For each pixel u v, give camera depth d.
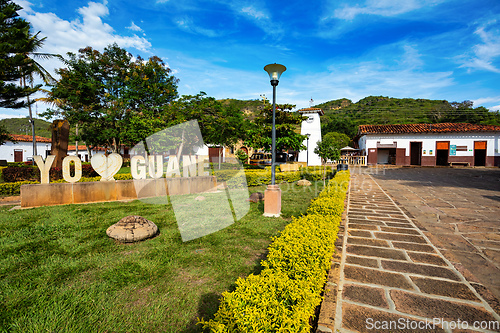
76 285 2.77
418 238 4.26
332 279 2.86
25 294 2.57
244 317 1.54
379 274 3.03
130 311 2.35
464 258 3.46
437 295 2.59
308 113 25.52
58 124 11.62
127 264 3.24
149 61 21.00
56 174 10.00
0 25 12.01
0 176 11.45
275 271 2.28
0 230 4.53
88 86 16.97
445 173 17.08
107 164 7.32
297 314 1.60
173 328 2.13
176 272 3.07
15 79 13.10
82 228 4.68
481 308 2.37
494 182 11.91
